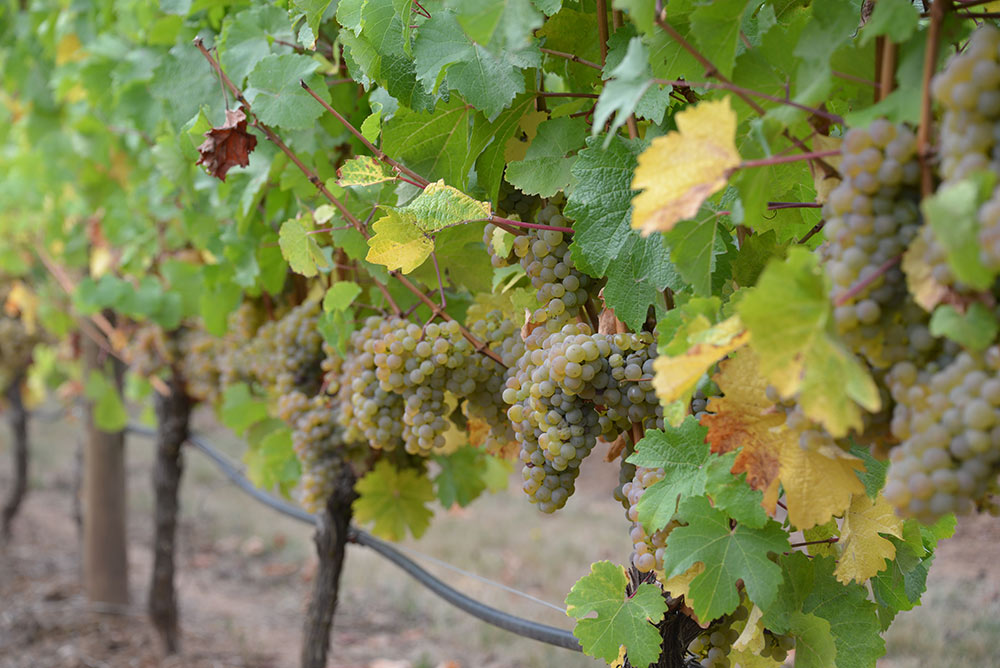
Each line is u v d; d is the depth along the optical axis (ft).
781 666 4.45
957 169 3.50
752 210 3.87
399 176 4.73
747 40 4.09
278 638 12.94
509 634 12.55
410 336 4.92
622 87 3.74
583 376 4.28
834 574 4.46
